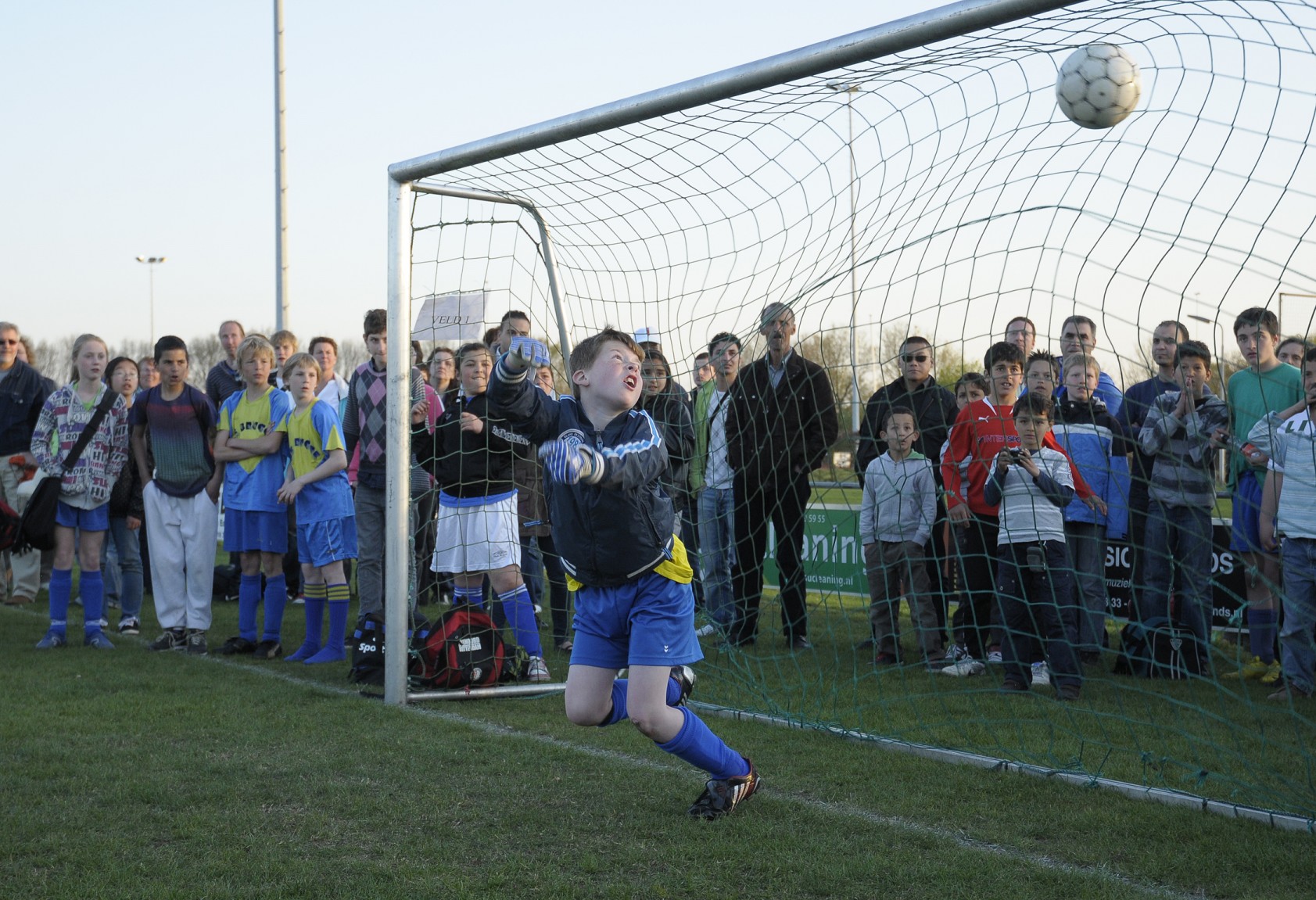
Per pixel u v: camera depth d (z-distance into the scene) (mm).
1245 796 3625
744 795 3453
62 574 6973
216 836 3178
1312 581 5070
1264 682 5609
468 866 2959
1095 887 2789
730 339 6281
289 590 9523
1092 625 5652
